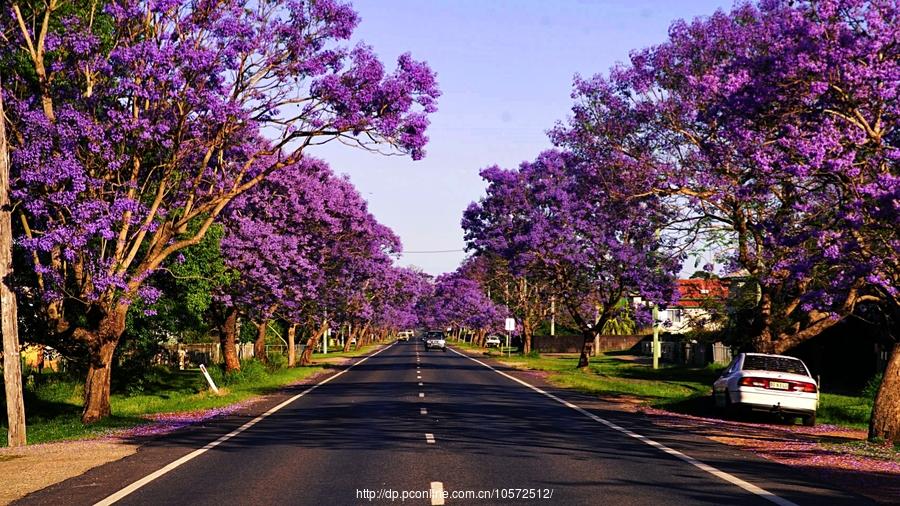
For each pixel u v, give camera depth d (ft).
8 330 61.41
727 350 181.57
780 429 67.41
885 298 60.85
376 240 194.08
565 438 57.06
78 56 72.18
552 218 172.04
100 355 75.97
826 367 143.54
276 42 77.46
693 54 82.02
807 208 63.82
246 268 124.57
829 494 35.40
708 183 79.92
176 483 38.63
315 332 211.61
